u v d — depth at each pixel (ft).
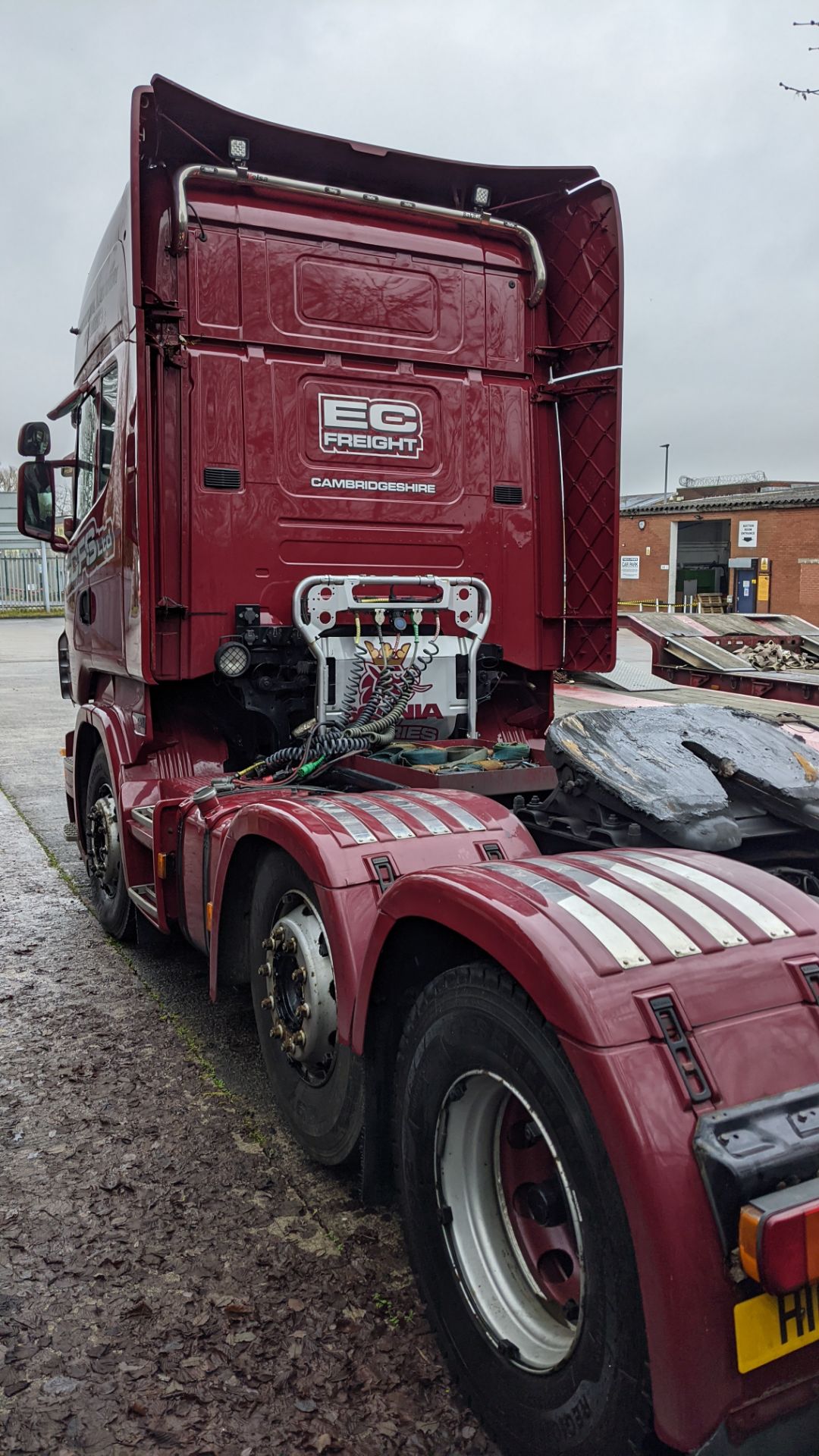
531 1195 6.88
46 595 121.80
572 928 6.43
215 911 11.58
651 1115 5.68
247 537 14.08
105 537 15.96
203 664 14.01
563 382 15.72
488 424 15.58
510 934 6.50
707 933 6.55
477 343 15.46
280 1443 6.94
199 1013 14.33
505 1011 6.70
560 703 41.34
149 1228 9.32
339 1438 6.98
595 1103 5.82
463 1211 7.37
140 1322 8.09
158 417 13.64
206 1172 10.25
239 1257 8.91
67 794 21.17
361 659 14.16
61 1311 8.21
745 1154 5.63
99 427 16.31
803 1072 6.13
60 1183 10.03
